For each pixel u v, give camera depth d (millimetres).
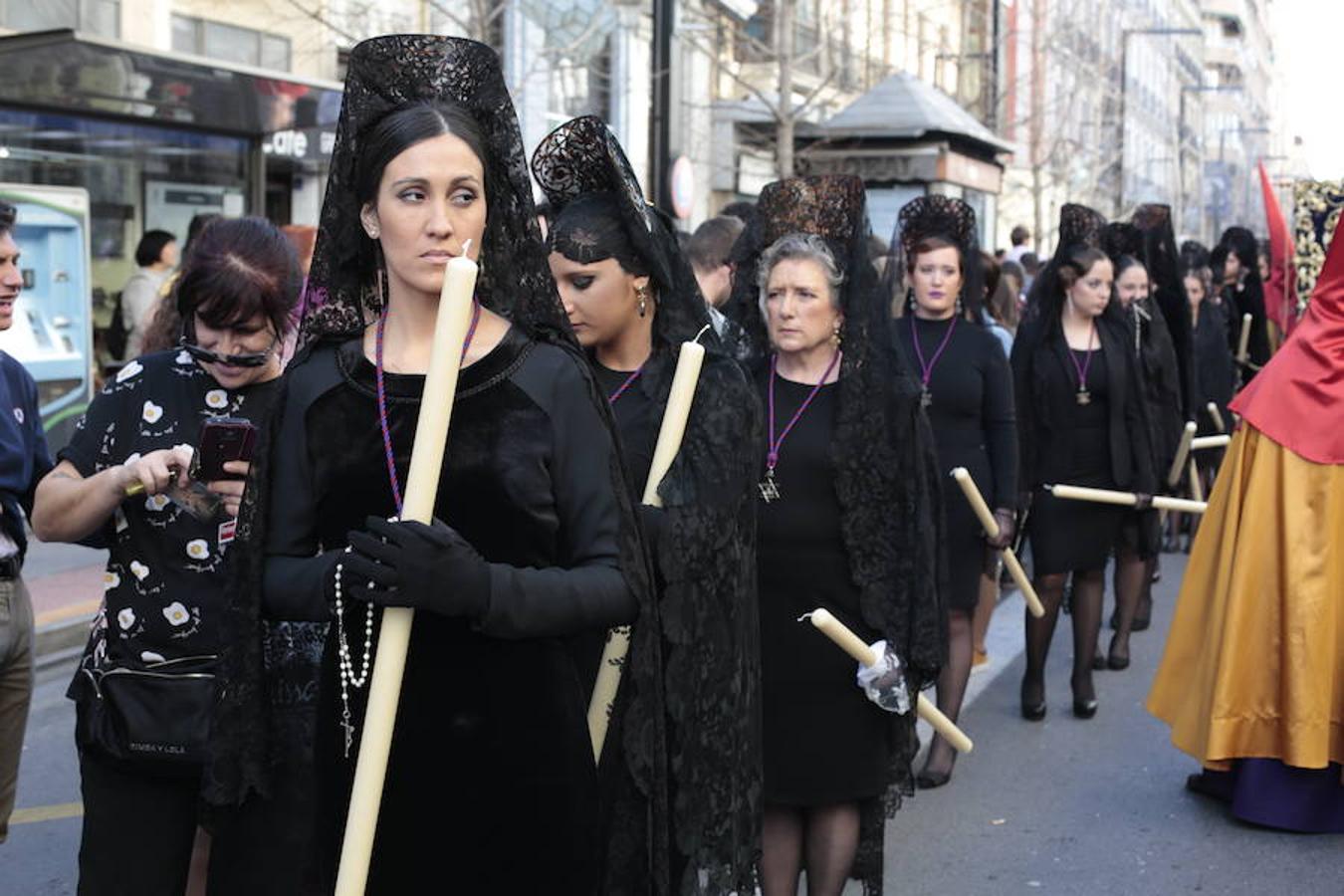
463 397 2100
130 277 11906
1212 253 11617
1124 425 6477
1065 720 6492
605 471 2188
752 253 4008
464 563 1955
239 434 2904
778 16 17766
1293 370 5027
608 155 3074
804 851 3832
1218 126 99000
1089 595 6508
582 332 3119
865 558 3740
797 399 3818
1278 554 4980
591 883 2189
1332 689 4961
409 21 16328
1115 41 47656
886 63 26406
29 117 11008
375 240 2232
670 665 2598
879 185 18156
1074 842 4977
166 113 11359
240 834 2441
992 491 5684
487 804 2094
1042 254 34375
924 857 4828
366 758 1959
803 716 3730
